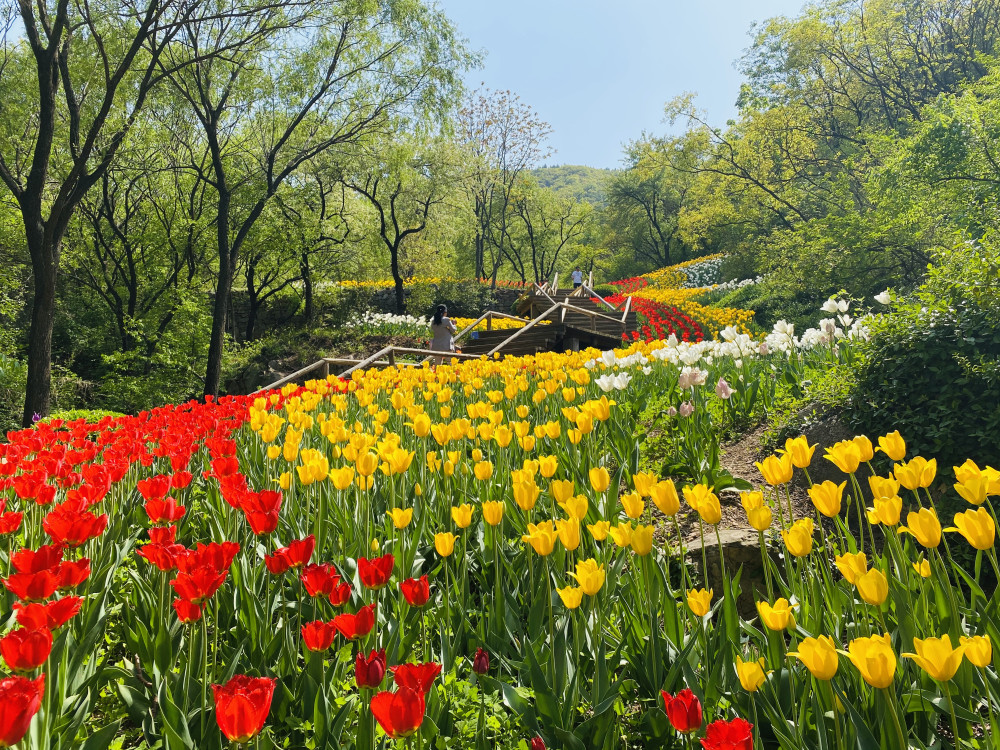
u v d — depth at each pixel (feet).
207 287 101.40
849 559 6.49
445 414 17.40
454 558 11.11
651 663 7.77
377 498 13.76
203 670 7.16
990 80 63.62
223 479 10.28
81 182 49.29
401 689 4.79
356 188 104.47
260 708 4.68
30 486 10.99
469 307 124.16
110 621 10.05
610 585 9.30
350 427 20.62
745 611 12.30
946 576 7.27
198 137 80.43
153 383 73.82
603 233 240.32
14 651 5.24
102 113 48.01
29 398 46.80
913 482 8.20
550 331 68.18
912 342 16.55
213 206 84.94
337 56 71.77
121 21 55.93
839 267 75.61
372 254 111.04
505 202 159.33
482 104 142.61
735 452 19.40
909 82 103.55
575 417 14.03
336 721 6.67
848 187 99.91
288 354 86.84
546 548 8.05
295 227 88.79
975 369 15.01
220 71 67.72
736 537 13.03
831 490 7.88
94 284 83.76
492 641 8.84
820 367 22.24
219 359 67.92
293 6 62.08
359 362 40.55
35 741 5.82
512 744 7.16
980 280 16.76
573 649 8.23
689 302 94.17
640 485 9.04
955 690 6.69
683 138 128.98
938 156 59.47
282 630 8.29
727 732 4.84
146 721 7.27
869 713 6.51
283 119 82.07
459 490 13.16
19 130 66.54
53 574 6.61
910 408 16.01
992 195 56.29
